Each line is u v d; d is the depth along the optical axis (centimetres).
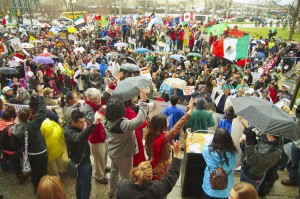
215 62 1638
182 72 1267
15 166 476
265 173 430
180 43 2405
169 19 3166
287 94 1066
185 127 588
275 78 1466
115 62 1433
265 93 916
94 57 1725
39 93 436
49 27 3838
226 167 367
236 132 512
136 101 534
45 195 230
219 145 362
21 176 488
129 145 399
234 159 370
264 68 1559
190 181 459
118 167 432
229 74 1368
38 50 1997
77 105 468
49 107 523
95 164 489
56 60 1566
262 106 397
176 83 956
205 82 1105
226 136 361
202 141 470
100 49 2145
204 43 2270
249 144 387
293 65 1827
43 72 1335
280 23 5222
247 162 390
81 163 393
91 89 455
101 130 461
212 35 2217
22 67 1377
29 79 1180
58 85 1387
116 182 452
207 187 381
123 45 2139
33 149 410
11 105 493
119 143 394
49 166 470
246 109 398
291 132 362
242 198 244
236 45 1122
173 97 582
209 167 373
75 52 2014
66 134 379
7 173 527
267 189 472
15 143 425
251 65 1791
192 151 436
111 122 384
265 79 1314
